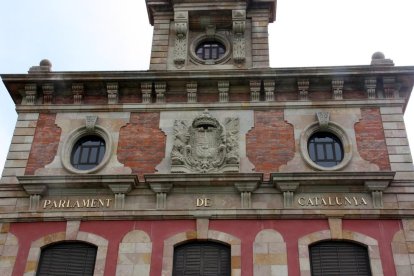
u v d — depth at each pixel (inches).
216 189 686.5
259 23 876.0
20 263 645.9
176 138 729.6
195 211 669.3
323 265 633.6
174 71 773.9
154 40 868.6
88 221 673.6
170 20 896.9
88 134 757.9
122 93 788.0
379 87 766.5
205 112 750.5
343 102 756.0
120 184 685.9
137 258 642.2
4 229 671.8
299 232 651.5
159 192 683.4
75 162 736.3
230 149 715.4
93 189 695.7
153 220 669.9
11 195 698.2
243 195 677.3
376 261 625.9
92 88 788.0
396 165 698.2
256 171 700.7
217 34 871.1
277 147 722.2
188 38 868.0
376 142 720.3
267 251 639.1
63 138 748.6
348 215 659.4
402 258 627.2
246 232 654.5
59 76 780.6
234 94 776.9
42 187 690.8
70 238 660.1
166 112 765.3
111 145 735.7
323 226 655.1
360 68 759.1
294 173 676.7
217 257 645.9
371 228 651.5
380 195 669.9
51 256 655.1
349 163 702.5
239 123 745.6
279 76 764.0
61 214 676.1
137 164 719.1
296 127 738.2
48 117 772.0
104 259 643.5
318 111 751.7
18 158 732.0
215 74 768.3
